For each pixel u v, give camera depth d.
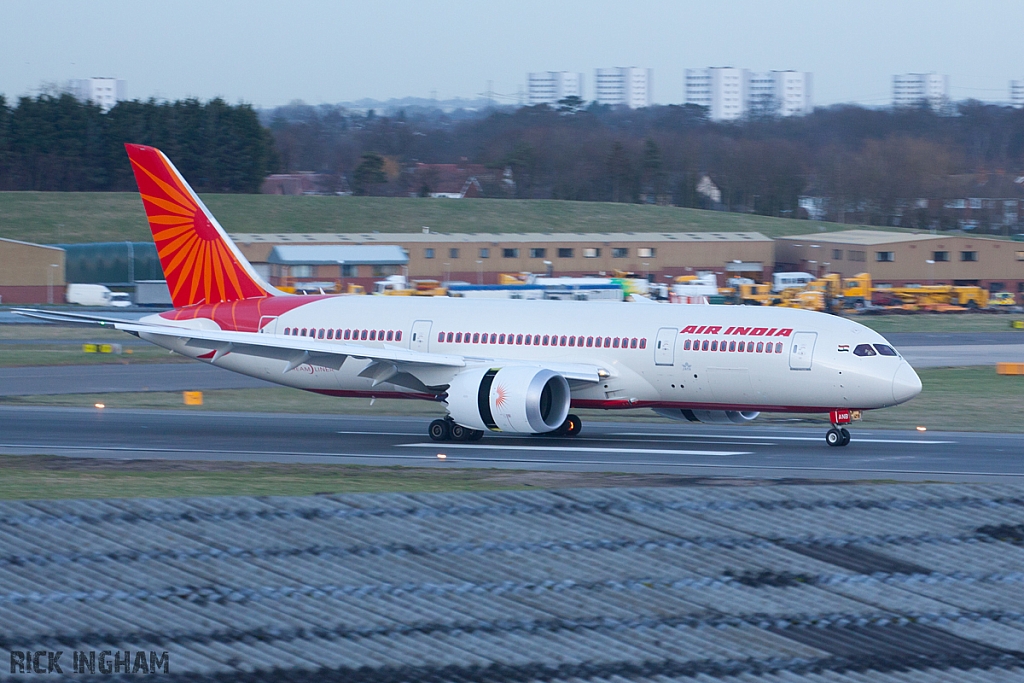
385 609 70.88
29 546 75.19
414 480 105.69
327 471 113.19
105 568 73.44
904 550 80.88
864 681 66.44
